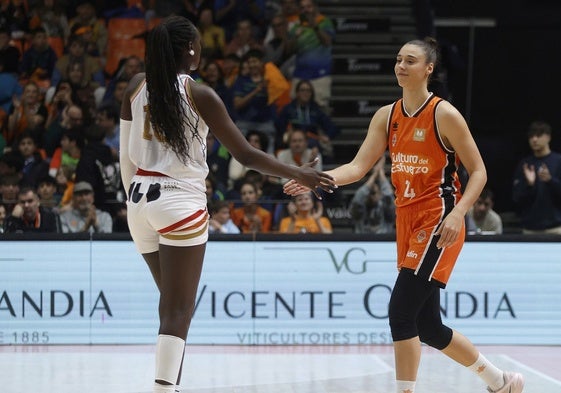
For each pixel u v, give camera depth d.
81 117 16.42
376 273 12.27
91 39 18.00
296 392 8.92
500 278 12.30
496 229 14.17
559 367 10.48
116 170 14.34
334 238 12.24
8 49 18.06
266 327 12.20
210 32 18.09
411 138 7.21
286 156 15.50
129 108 6.52
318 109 17.08
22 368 10.27
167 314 6.31
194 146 6.38
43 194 14.02
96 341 12.14
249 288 12.20
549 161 14.94
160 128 6.27
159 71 6.30
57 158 16.02
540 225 14.87
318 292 12.24
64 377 9.70
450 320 12.27
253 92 17.14
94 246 12.16
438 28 22.84
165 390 6.17
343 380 9.59
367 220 13.48
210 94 6.35
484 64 22.73
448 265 7.14
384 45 19.58
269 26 18.78
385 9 20.17
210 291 12.16
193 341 12.13
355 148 17.88
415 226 7.22
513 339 12.30
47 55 17.83
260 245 12.21
